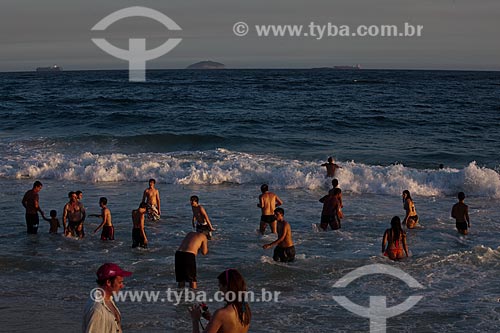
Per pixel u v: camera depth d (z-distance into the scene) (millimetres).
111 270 5312
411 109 48438
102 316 5098
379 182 20719
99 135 30828
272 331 8703
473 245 13805
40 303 9773
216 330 5121
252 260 12336
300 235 14625
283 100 56344
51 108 47188
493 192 19984
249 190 20312
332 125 37875
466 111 47094
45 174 22531
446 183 20594
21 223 15625
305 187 20891
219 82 93438
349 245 13688
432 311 9469
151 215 16000
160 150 29578
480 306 9672
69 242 13836
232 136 31562
